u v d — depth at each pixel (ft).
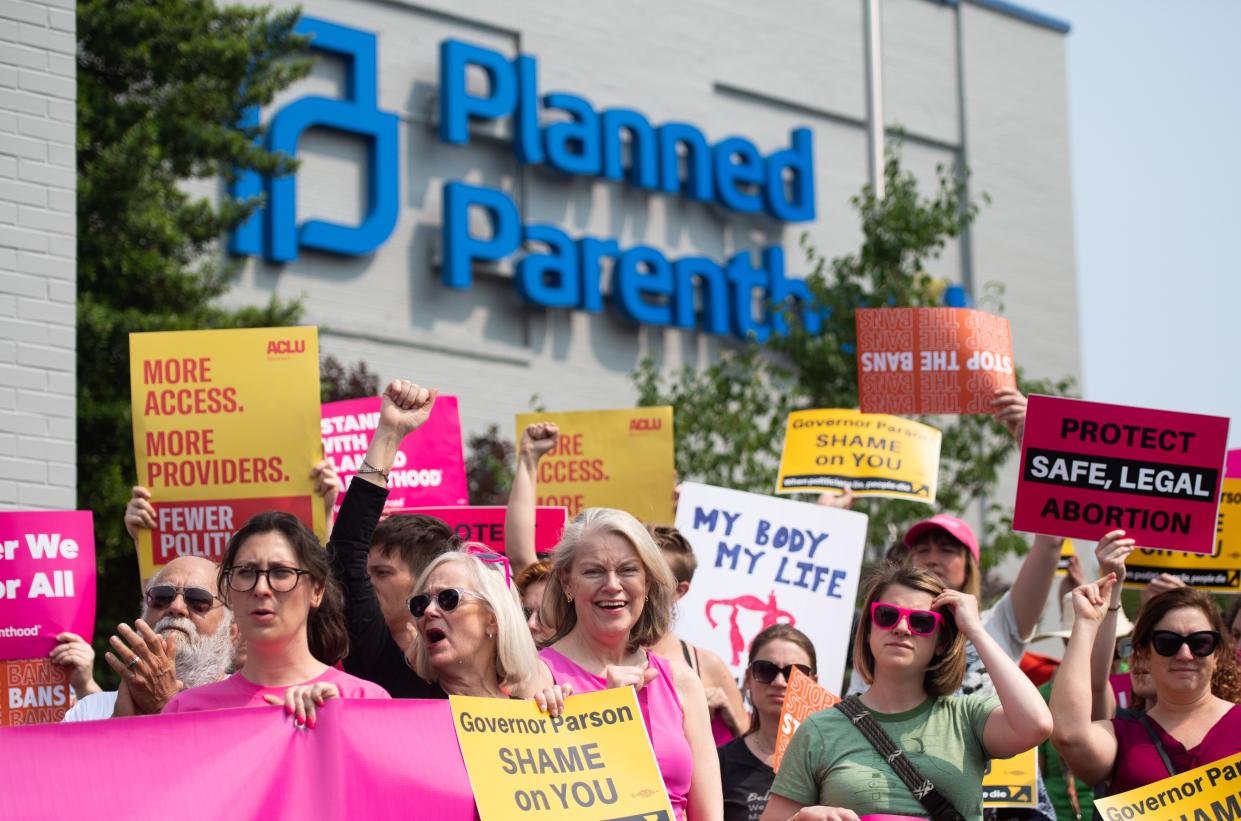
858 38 99.50
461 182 81.71
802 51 96.84
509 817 14.98
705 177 90.22
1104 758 19.34
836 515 27.53
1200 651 19.62
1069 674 19.40
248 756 14.29
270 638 15.43
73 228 30.50
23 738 13.55
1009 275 101.65
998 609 23.47
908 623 17.67
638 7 90.84
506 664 16.37
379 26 81.82
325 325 72.02
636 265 86.43
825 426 30.78
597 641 17.58
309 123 76.74
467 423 81.05
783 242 94.22
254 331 22.03
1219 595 32.99
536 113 84.38
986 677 22.93
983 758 17.51
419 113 82.38
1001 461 62.03
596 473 28.71
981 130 102.63
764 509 27.53
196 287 52.70
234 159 55.21
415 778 14.89
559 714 15.80
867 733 17.48
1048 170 105.29
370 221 78.07
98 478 47.57
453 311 81.82
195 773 14.01
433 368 80.38
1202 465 21.93
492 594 16.53
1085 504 22.06
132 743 13.87
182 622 18.56
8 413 29.22
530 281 82.74
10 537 21.38
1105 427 22.12
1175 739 19.47
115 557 48.01
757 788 21.17
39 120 30.32
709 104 92.89
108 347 48.62
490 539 25.35
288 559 15.56
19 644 21.16
